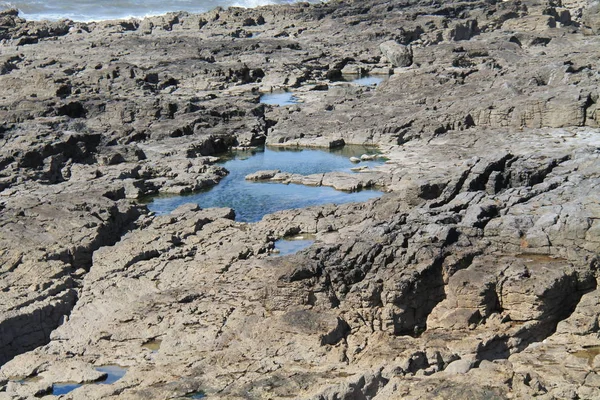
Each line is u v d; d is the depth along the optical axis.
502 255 47.81
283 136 97.00
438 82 112.75
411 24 163.88
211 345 45.19
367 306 46.09
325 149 94.12
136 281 54.88
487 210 51.03
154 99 107.12
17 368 44.97
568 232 46.91
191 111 104.62
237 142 97.69
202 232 63.59
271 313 47.25
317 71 137.88
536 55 128.88
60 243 59.53
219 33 179.38
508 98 94.00
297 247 61.50
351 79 136.12
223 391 38.03
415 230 49.25
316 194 77.19
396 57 140.12
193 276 54.97
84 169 82.81
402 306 45.72
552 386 34.88
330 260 47.81
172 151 91.25
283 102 117.12
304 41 166.25
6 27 180.75
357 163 87.31
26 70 135.88
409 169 80.62
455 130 92.88
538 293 43.84
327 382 37.84
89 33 186.25
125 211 68.62
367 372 37.47
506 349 42.75
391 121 95.88
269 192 78.81
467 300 44.94
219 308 48.66
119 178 81.38
